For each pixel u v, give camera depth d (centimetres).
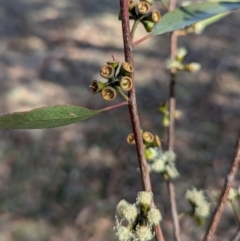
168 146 40
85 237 106
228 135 132
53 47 179
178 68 41
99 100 148
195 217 36
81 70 165
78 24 194
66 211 112
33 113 23
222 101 146
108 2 214
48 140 132
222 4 33
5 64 167
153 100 147
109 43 181
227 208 106
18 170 123
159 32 32
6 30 191
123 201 27
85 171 122
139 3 26
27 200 115
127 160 125
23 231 107
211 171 120
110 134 134
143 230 26
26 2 218
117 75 24
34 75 162
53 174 121
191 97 147
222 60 165
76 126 137
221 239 100
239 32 183
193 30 42
